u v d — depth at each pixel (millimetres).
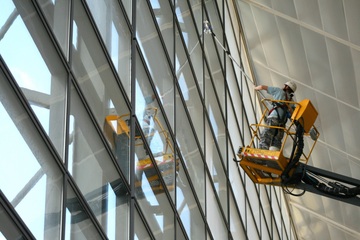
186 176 25875
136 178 21000
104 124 19500
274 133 23250
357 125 34000
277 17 31828
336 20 29016
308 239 47469
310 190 24172
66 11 18328
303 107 23172
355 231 43500
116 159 19844
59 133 17047
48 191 16078
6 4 15742
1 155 14758
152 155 22609
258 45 35156
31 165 15602
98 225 18141
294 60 33406
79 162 17781
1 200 14383
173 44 26422
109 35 20781
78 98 18250
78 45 18750
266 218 39094
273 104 23578
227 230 30438
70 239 16688
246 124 36500
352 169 37781
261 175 24234
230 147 32938
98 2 20438
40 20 17000
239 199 33500
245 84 37000
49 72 16984
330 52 31016
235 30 35188
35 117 16062
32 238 15133
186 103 27203
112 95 20250
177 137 25594
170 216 23344
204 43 30797
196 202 26625
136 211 20547
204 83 29969
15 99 15500
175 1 27594
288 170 23109
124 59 21562
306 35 31234
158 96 24031
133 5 22766
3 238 14211
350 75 31344
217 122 31188
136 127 21594
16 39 15938
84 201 17625
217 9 33031
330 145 36531
